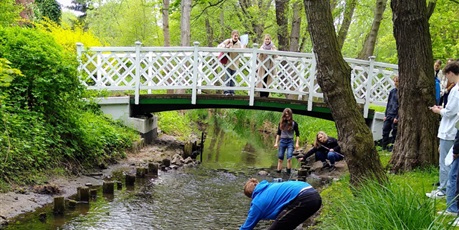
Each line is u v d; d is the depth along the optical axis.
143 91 13.83
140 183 8.64
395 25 7.87
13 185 6.79
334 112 5.65
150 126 12.30
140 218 6.62
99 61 11.36
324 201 6.83
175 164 10.58
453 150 4.72
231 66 11.70
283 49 19.59
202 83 12.38
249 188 4.60
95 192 7.43
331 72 5.55
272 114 19.98
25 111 7.92
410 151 7.74
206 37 25.53
